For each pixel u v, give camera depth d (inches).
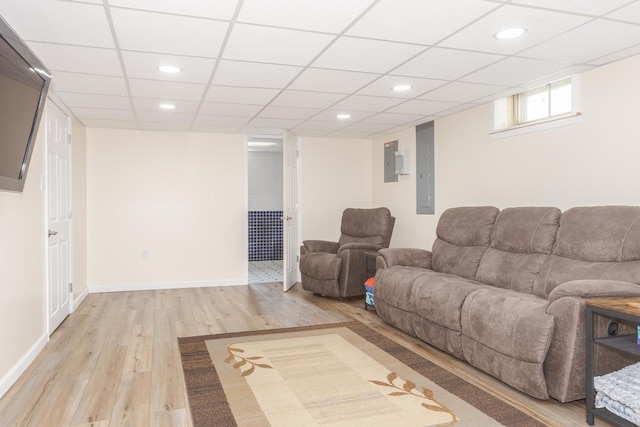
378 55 111.7
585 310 87.0
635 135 113.9
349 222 222.8
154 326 154.1
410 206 214.1
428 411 89.8
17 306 108.7
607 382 82.7
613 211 106.2
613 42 103.9
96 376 108.5
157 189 224.2
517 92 148.6
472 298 111.7
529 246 125.3
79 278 193.5
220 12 86.4
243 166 235.3
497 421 85.7
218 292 215.8
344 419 86.7
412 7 85.0
